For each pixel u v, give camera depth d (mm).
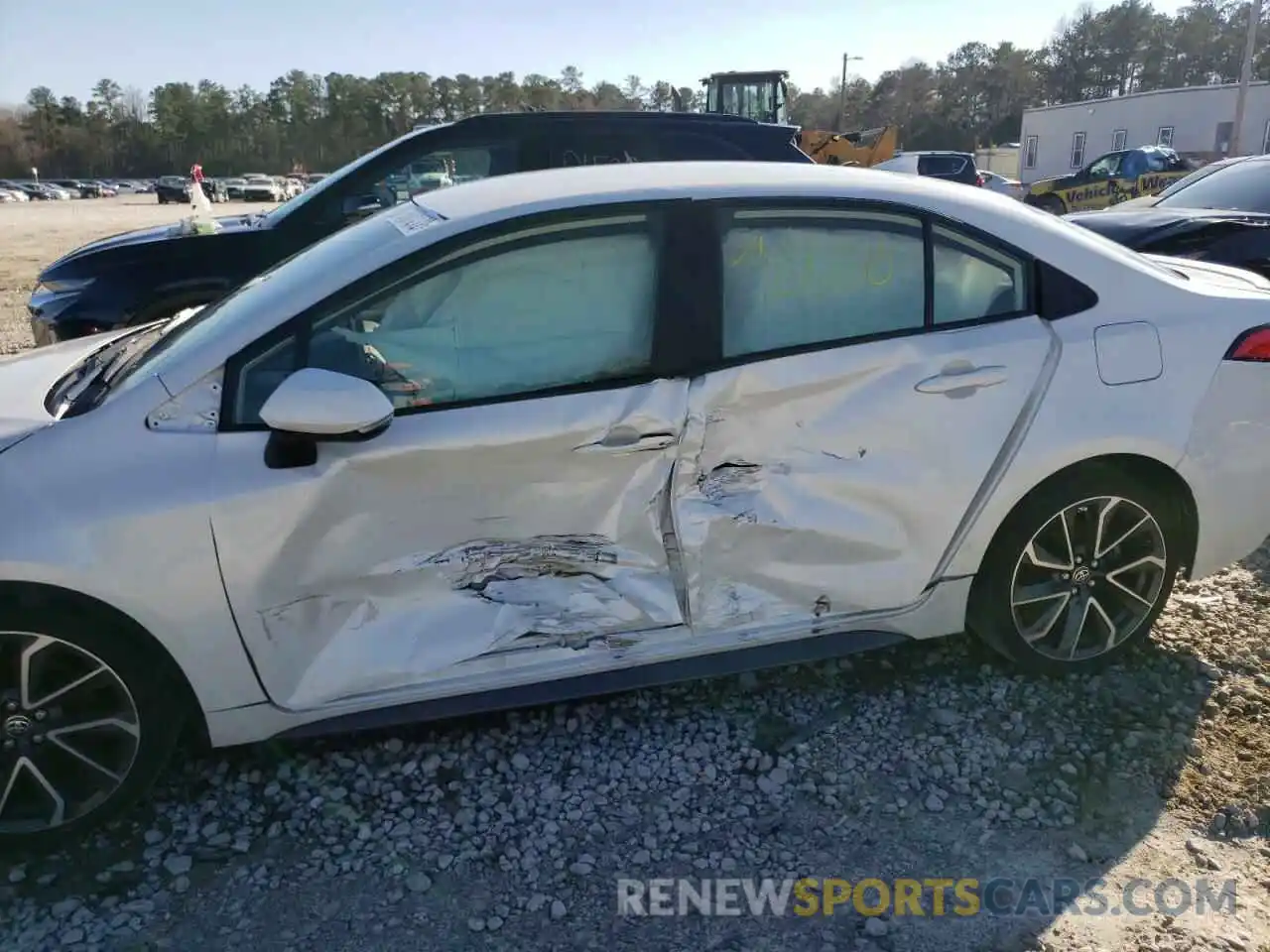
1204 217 7035
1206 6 86000
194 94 107125
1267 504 3211
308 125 107938
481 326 2693
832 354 2844
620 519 2746
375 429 2498
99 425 2498
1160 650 3418
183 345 2738
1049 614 3166
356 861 2514
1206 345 3062
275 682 2600
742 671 2904
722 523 2801
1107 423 2975
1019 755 2891
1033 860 2490
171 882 2445
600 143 6371
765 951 2221
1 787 2479
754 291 2846
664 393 2725
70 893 2408
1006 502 2988
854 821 2637
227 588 2486
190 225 5973
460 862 2508
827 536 2891
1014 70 90438
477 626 2711
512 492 2652
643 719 3080
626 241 2773
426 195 3199
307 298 2625
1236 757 2857
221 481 2467
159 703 2531
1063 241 3070
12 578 2316
